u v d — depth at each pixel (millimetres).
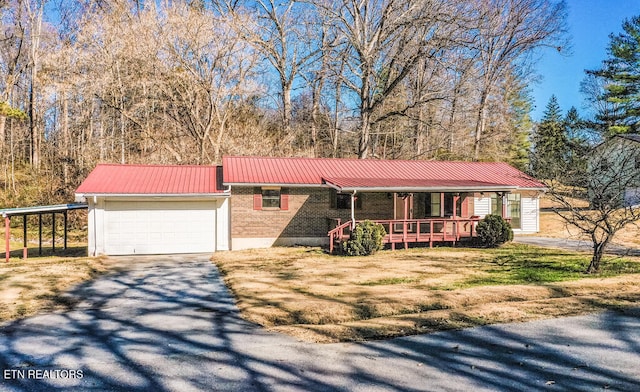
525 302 9047
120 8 26656
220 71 27172
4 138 34250
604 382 5191
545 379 5293
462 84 29797
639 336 6859
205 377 5379
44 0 33062
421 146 35719
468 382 5207
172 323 7945
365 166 22906
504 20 33625
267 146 31312
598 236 20922
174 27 25750
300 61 34969
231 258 16531
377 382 5215
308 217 20250
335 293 10109
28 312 8914
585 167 13516
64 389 5055
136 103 28516
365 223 17453
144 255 18234
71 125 33312
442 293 9828
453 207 19750
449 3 27844
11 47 34719
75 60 26500
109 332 7398
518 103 45312
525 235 23234
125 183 18906
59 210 19000
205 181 20156
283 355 6156
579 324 7523
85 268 14094
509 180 22422
